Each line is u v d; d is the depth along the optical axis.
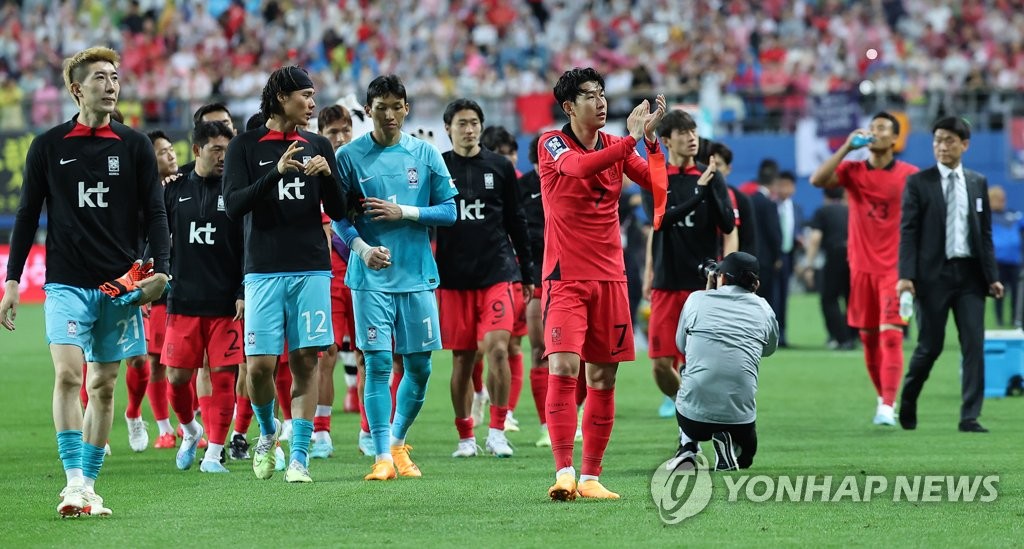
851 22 115.06
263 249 29.20
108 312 26.23
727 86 101.38
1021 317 72.81
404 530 24.00
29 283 89.50
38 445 38.06
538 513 25.64
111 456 35.97
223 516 25.67
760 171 70.81
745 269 29.89
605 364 27.56
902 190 42.25
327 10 114.81
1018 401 48.28
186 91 106.75
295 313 29.33
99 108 26.05
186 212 32.84
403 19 114.12
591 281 27.14
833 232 67.38
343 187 31.05
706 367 29.36
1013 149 94.81
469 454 35.16
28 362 61.19
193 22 116.19
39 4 118.50
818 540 23.06
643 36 111.75
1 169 89.31
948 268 39.47
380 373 30.94
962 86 104.69
